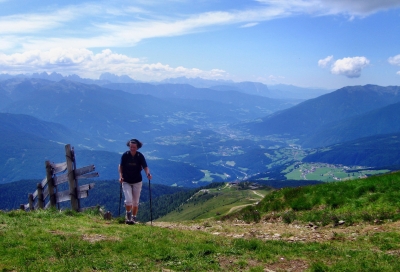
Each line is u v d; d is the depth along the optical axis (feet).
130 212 55.31
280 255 36.73
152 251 36.60
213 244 40.27
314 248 39.45
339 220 57.52
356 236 45.93
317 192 71.92
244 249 38.83
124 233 44.39
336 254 36.78
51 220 50.29
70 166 62.44
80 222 50.42
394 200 59.41
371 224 53.36
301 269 32.55
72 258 33.63
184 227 60.80
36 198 67.67
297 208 70.23
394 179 67.15
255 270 31.76
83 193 62.44
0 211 53.83
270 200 78.02
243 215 74.64
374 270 30.91
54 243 37.50
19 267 30.81
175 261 34.17
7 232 40.98
